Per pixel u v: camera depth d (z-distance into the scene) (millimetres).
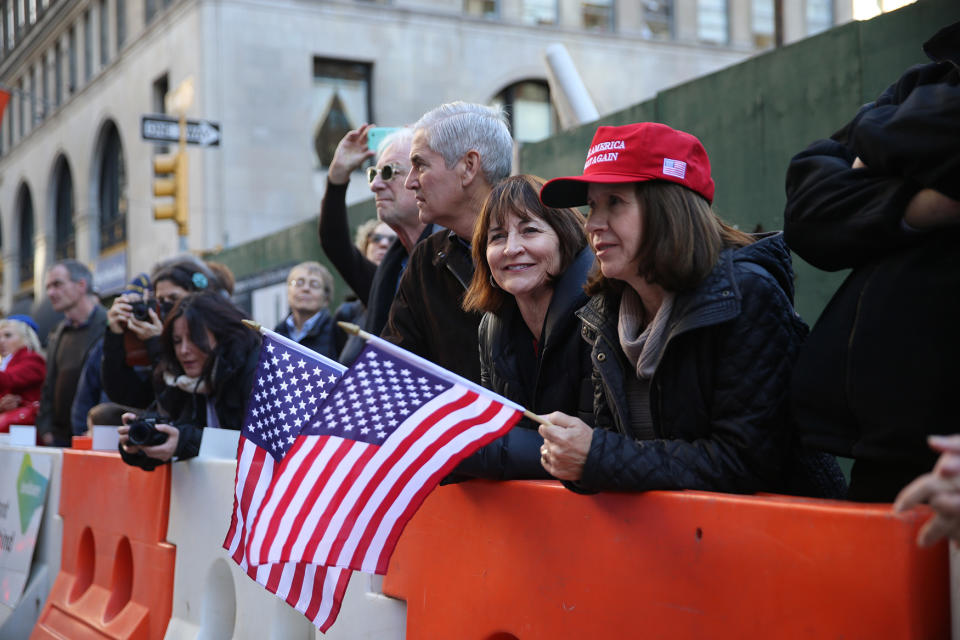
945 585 1594
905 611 1584
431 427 2283
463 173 3201
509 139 3297
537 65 26438
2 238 39906
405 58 24969
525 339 2703
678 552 1960
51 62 35094
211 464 3582
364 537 2311
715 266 2131
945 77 1824
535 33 26453
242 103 23219
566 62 8039
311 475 2375
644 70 27656
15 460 5371
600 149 2219
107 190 30406
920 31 4801
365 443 2336
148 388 4680
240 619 3449
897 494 1845
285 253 12211
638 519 2045
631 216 2154
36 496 5078
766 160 5668
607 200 2195
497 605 2396
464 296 2932
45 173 34625
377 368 2350
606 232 2191
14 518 5312
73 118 31828
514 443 2445
